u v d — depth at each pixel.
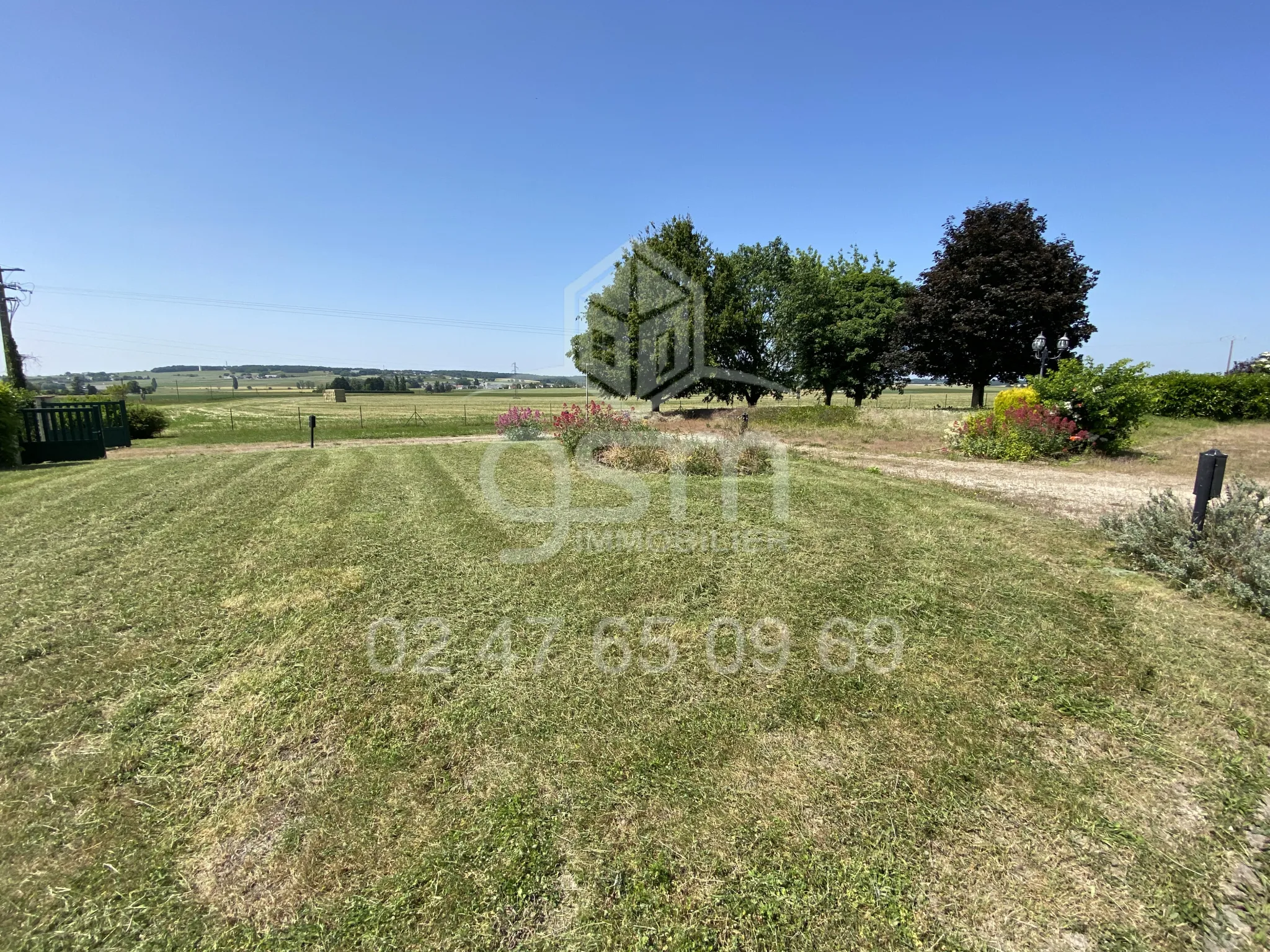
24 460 11.23
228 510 6.45
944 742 2.45
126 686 2.87
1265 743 2.43
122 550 4.94
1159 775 2.26
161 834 2.01
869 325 26.78
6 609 3.72
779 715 2.64
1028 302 21.50
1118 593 3.88
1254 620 3.46
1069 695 2.76
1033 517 5.88
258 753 2.41
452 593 4.02
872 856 1.91
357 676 2.97
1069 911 1.73
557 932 1.68
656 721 2.60
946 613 3.61
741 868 1.87
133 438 18.45
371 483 8.20
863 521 5.72
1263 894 1.78
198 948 1.64
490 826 2.03
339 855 1.93
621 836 1.99
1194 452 11.38
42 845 1.96
